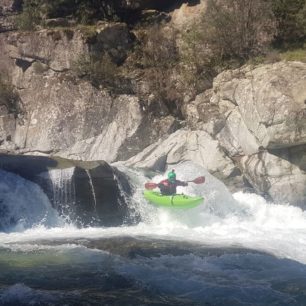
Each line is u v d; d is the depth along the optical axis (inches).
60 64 918.4
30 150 877.2
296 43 840.9
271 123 665.6
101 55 922.1
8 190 601.6
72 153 844.6
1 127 925.8
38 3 1021.2
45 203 602.5
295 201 672.4
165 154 757.3
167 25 1015.0
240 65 840.3
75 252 478.6
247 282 409.7
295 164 676.7
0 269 430.9
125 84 898.1
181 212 615.8
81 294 382.9
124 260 456.4
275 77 688.4
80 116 861.8
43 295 378.9
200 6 1011.9
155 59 930.1
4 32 1034.1
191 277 418.3
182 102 868.6
